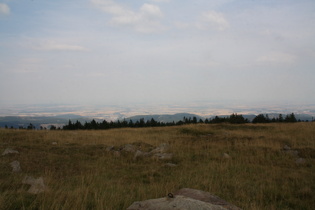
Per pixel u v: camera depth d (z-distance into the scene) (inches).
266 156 614.5
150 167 524.1
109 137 875.4
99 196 277.1
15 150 573.3
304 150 642.8
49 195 255.6
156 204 170.7
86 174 435.5
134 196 299.3
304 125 1085.1
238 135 887.7
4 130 860.6
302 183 397.1
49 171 423.2
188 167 526.6
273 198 338.0
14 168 419.8
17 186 298.8
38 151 596.1
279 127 1106.1
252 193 351.6
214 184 380.5
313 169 501.7
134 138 875.4
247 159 586.2
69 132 988.6
